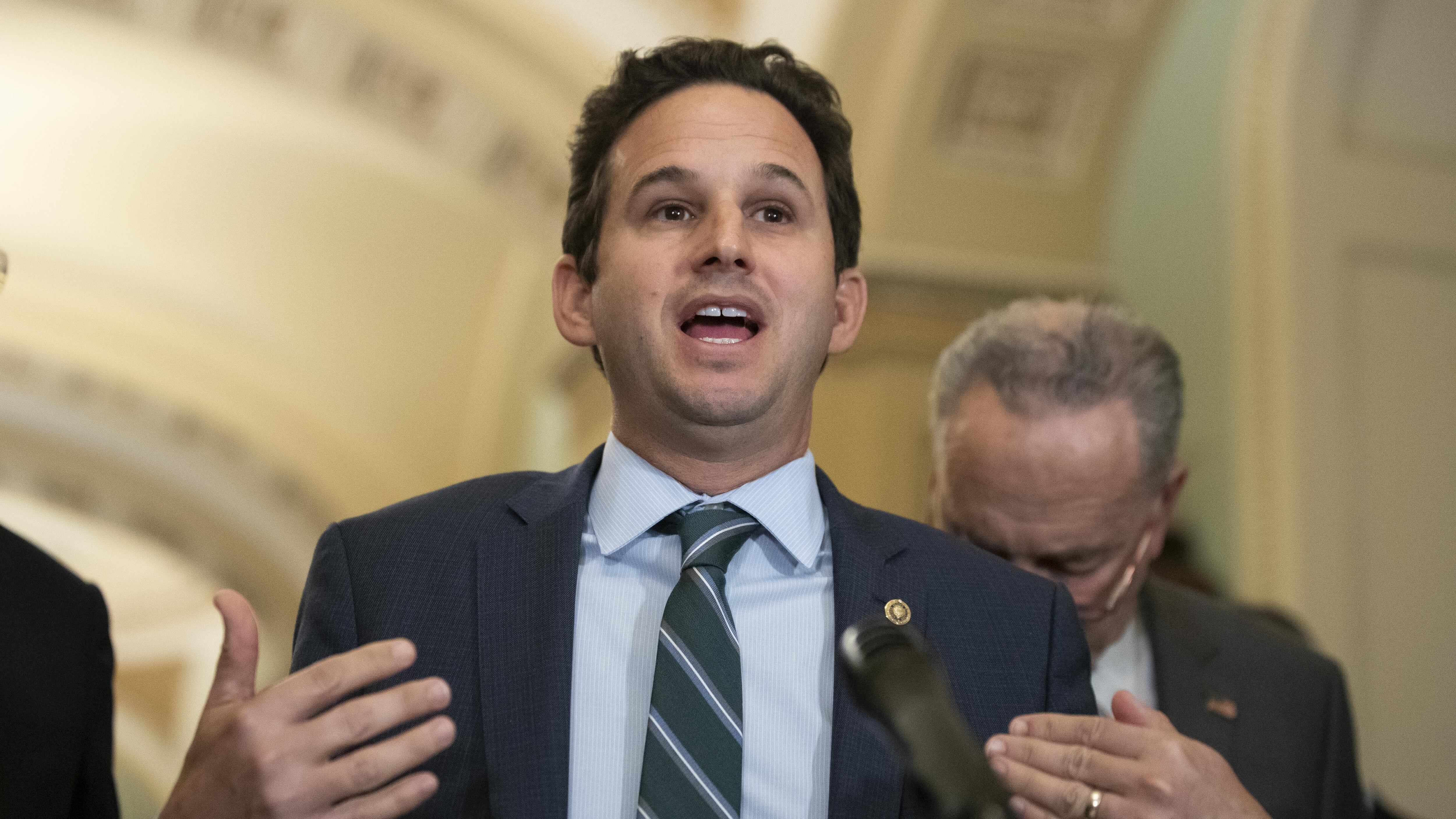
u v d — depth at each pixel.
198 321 9.80
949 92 5.32
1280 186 5.31
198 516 11.10
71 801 1.63
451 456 10.64
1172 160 5.59
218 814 1.11
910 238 5.60
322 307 9.81
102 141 8.22
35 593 1.68
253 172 8.61
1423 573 5.27
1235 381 5.34
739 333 1.54
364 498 10.59
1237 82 5.35
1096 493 1.93
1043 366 1.97
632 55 1.68
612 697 1.39
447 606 1.43
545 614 1.41
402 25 6.36
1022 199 5.68
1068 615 1.55
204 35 6.79
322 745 1.12
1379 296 5.39
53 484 10.77
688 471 1.53
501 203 7.72
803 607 1.48
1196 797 1.23
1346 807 2.11
